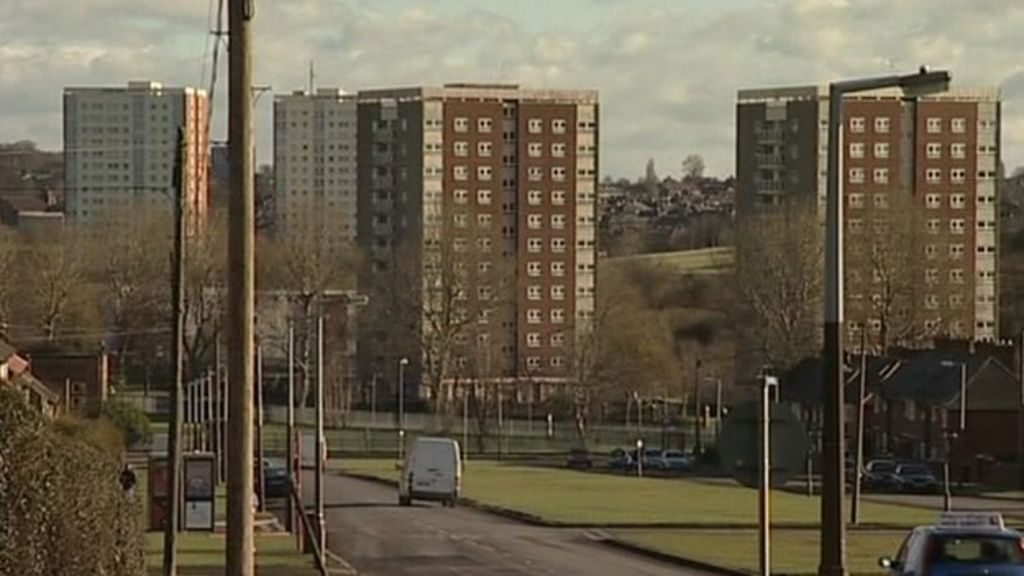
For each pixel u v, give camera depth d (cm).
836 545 5903
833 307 6044
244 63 4453
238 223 4488
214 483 13062
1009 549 6178
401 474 18350
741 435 5506
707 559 11256
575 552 12094
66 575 4400
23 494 4203
